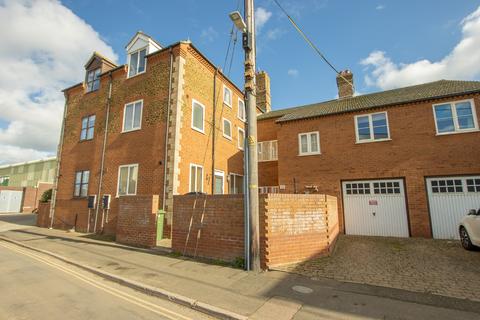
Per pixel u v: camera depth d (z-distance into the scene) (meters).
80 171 16.06
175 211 8.95
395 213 12.59
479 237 8.13
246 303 4.87
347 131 14.19
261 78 25.91
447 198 11.69
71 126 17.62
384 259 7.87
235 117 19.27
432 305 4.79
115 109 15.35
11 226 17.48
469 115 11.77
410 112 12.87
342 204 13.67
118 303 4.96
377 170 13.14
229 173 17.69
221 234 7.89
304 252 7.70
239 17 7.32
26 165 42.78
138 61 15.27
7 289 5.59
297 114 16.58
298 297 5.15
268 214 7.19
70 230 14.71
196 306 4.81
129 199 10.76
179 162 12.54
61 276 6.61
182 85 13.39
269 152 19.66
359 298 5.11
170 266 7.25
